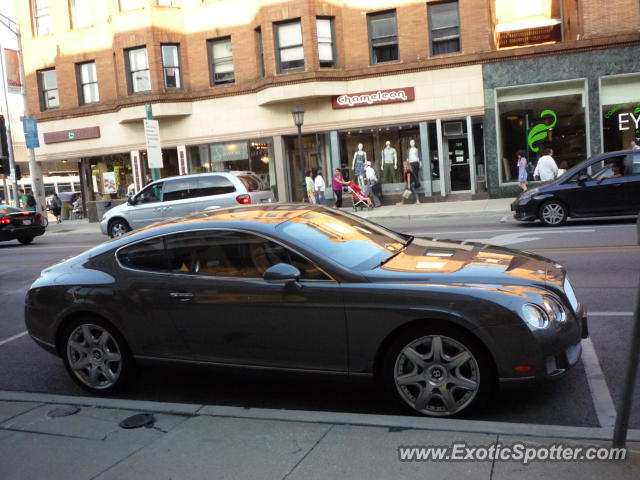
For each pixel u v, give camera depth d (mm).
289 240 4477
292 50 23094
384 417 3826
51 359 6348
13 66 27203
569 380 4629
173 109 25078
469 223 15781
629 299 6793
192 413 4148
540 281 4230
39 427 4117
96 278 5012
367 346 4152
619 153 12906
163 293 4723
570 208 13055
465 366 4008
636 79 20312
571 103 20984
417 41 22125
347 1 22797
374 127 22906
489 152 21703
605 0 20312
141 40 25125
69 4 27578
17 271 12820
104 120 27172
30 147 26781
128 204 16938
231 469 3355
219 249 4668
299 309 4293
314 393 4836
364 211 21172
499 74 21328
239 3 24406
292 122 23812
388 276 4227
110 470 3461
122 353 4941
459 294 3938
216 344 4602
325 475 3203
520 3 26156
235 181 16094
